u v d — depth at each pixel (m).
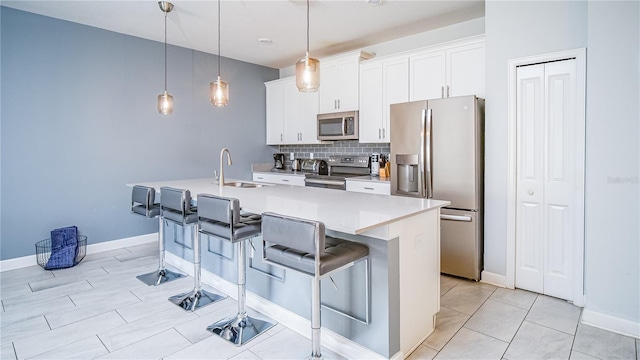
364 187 4.09
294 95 5.27
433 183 3.30
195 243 2.73
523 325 2.34
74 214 3.88
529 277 2.91
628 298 2.21
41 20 3.59
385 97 4.13
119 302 2.71
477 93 3.41
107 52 4.03
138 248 4.22
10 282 3.12
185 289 2.97
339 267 1.70
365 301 1.92
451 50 3.57
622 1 2.17
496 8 2.95
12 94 3.46
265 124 5.79
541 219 2.83
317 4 3.34
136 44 4.25
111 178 4.12
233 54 5.02
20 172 3.53
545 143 2.78
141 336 2.22
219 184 3.31
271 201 2.37
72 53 3.79
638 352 2.02
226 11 3.49
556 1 2.66
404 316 1.96
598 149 2.28
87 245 3.97
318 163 5.13
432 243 2.22
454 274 3.24
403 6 3.40
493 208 3.05
